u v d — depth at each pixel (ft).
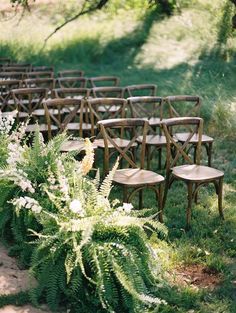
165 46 42.78
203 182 16.94
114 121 17.44
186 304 13.20
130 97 22.75
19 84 26.55
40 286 13.01
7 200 15.49
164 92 31.60
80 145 19.98
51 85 27.78
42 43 43.93
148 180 16.74
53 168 15.58
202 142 21.33
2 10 52.95
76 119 26.13
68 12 51.29
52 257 12.72
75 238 12.93
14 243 15.65
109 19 49.60
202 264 15.08
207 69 36.45
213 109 27.61
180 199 19.30
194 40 43.09
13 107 25.00
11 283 13.62
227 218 17.88
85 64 41.16
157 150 24.21
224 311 12.98
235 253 15.64
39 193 15.16
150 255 13.46
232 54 39.42
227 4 42.24
